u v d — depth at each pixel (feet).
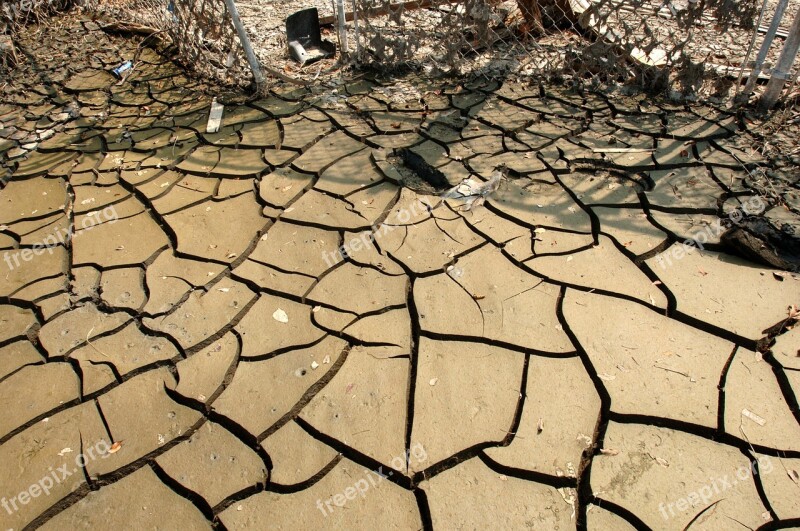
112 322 8.07
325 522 5.75
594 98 12.63
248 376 7.20
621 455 6.06
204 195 10.51
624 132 11.27
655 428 6.28
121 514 5.95
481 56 14.88
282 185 10.58
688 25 11.62
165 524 5.85
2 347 7.88
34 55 16.93
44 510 5.98
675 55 14.05
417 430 6.44
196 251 9.18
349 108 13.03
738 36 15.58
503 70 14.05
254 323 7.90
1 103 14.55
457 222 9.30
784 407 6.35
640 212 9.18
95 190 10.94
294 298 8.22
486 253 8.67
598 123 11.68
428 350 7.32
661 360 6.94
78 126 13.28
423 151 11.12
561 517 5.65
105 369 7.41
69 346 7.76
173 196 10.55
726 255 8.27
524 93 13.08
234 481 6.15
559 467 6.02
